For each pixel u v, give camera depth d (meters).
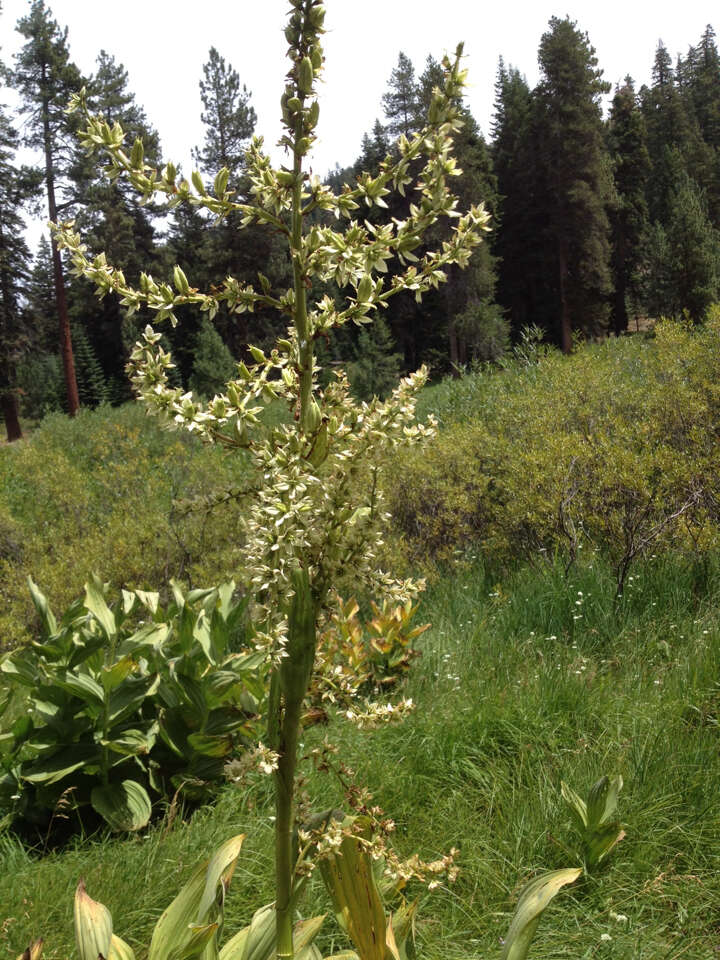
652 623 5.30
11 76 28.00
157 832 3.37
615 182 44.03
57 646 3.62
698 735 3.75
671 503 6.33
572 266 38.50
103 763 3.59
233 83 30.02
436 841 3.21
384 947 1.81
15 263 32.88
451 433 8.38
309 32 1.43
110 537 7.18
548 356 10.95
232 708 3.92
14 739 3.68
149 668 3.90
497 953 2.65
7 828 3.53
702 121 64.75
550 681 4.34
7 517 8.00
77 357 43.56
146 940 2.73
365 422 1.56
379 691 4.66
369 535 1.55
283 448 1.46
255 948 1.86
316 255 1.44
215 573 6.66
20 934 2.64
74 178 28.67
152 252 38.00
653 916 2.83
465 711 4.11
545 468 6.67
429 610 6.13
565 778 3.55
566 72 36.06
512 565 6.84
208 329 29.67
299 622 1.53
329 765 1.87
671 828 3.21
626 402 8.16
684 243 37.34
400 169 1.46
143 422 13.98
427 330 42.38
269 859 3.12
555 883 1.88
